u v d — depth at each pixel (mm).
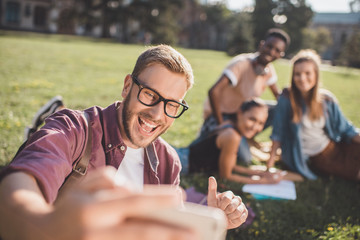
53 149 1065
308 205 3373
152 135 1362
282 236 2768
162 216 536
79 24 44094
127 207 439
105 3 43531
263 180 3721
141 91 1271
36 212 567
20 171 848
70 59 14805
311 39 59594
